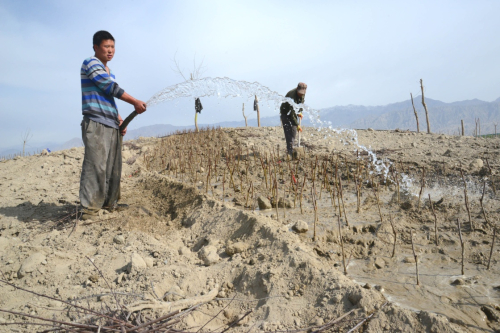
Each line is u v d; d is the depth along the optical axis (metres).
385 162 7.32
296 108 7.81
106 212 5.23
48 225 4.91
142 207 5.54
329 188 5.86
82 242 4.30
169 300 2.99
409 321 2.46
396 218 4.67
